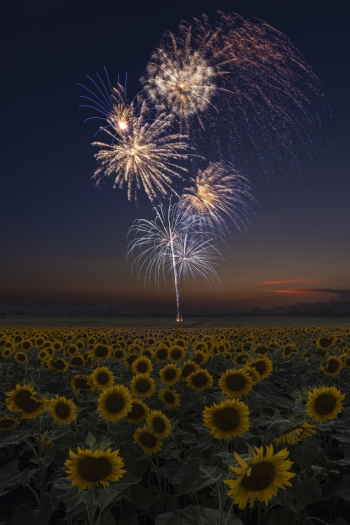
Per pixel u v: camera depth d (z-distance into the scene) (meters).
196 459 4.39
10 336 17.75
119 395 5.74
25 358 12.72
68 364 11.16
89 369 11.18
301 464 4.52
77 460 3.44
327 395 5.20
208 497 5.47
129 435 5.74
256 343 15.46
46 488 5.51
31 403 5.77
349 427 5.57
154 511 5.09
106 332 23.61
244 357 10.69
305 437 4.58
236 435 4.46
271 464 2.77
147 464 6.11
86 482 3.41
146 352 12.18
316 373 10.78
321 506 5.55
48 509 4.80
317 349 14.46
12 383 10.82
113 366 11.58
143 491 5.31
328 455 6.73
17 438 5.64
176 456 5.40
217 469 3.56
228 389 6.22
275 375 11.94
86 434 6.43
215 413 4.52
